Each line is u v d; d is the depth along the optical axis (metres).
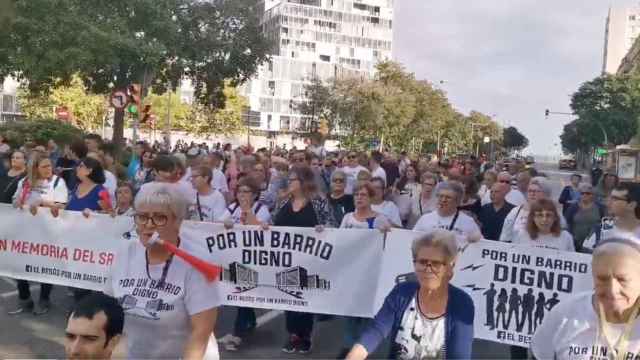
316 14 152.12
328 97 63.62
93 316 2.65
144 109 19.27
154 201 3.26
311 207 6.88
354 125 62.31
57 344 6.55
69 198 8.27
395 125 61.53
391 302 3.52
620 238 2.93
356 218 6.91
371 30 160.12
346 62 157.00
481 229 8.16
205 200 7.69
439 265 3.33
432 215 6.38
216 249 6.68
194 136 72.56
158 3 26.78
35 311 7.64
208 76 32.56
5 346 6.44
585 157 108.81
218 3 30.70
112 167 10.20
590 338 2.94
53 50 22.89
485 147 114.56
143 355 3.32
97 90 30.16
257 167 10.96
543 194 6.96
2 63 24.25
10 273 7.40
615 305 2.84
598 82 75.38
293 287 6.61
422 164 15.57
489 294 6.06
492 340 6.04
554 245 6.03
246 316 6.88
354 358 3.41
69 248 7.22
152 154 12.47
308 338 6.78
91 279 7.16
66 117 33.72
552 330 3.15
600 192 11.77
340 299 6.51
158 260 3.36
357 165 15.57
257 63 33.31
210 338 3.53
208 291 3.32
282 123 136.75
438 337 3.38
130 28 26.02
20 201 7.38
